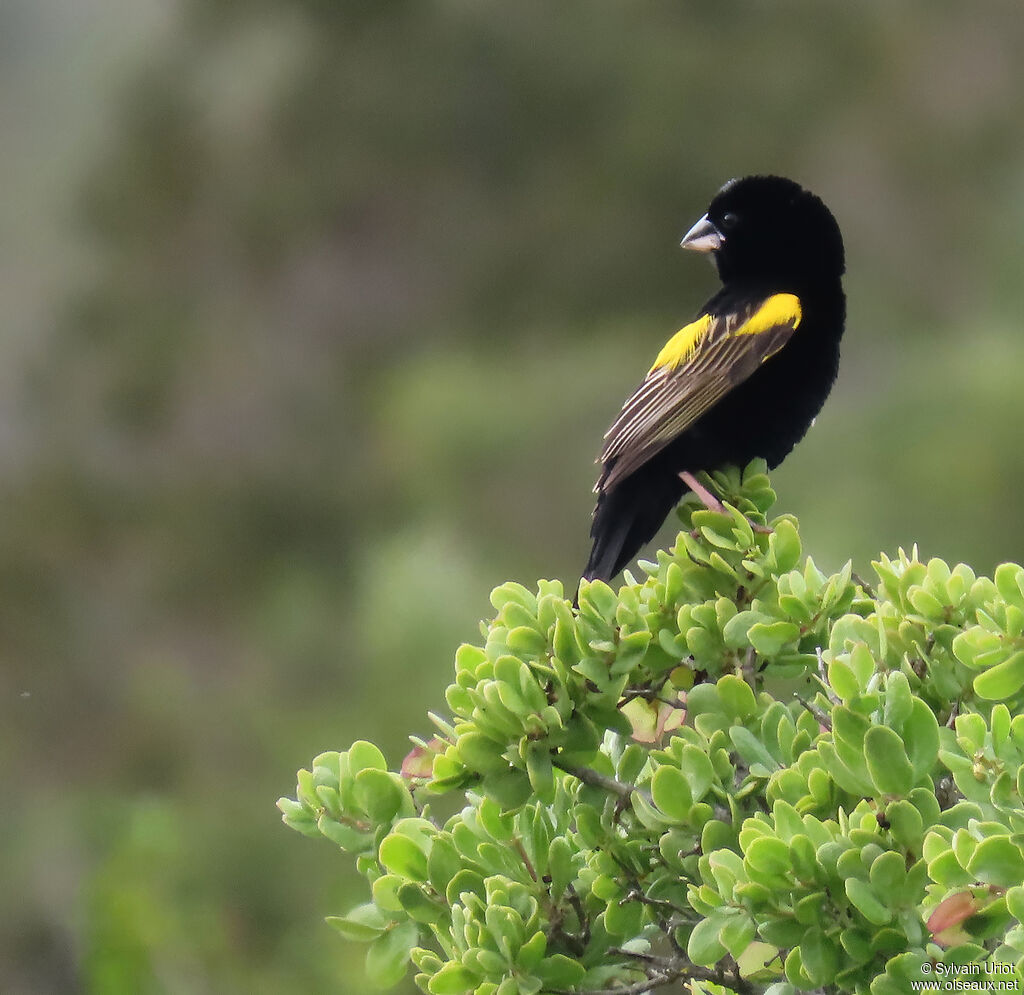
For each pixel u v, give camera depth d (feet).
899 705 12.48
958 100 56.95
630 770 14.02
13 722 49.62
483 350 56.03
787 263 24.35
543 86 58.13
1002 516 42.52
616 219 57.41
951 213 56.29
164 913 30.68
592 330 56.24
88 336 58.44
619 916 13.44
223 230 59.47
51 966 37.40
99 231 59.77
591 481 48.37
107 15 61.82
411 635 42.73
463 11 58.54
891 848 12.16
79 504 55.26
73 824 40.47
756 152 56.85
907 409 45.06
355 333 58.23
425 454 50.62
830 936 11.98
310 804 14.56
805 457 44.73
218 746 47.57
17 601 53.11
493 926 12.98
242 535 54.70
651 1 58.03
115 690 50.90
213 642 52.65
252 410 56.75
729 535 16.20
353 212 59.36
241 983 31.58
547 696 13.47
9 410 56.90
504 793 13.14
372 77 58.95
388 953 13.94
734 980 13.79
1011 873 11.26
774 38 57.67
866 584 16.14
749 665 14.89
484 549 47.44
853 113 57.16
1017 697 14.39
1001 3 57.21
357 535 53.47
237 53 59.82
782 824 12.24
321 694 48.91
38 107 61.36
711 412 22.86
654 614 15.21
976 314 53.78
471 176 59.36
